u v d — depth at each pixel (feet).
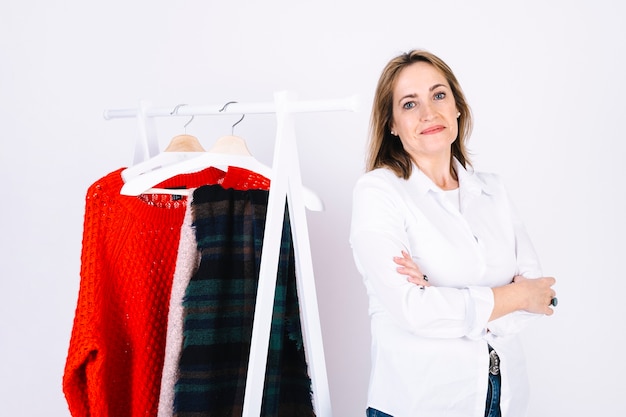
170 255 6.21
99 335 5.58
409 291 5.19
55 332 9.12
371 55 8.51
